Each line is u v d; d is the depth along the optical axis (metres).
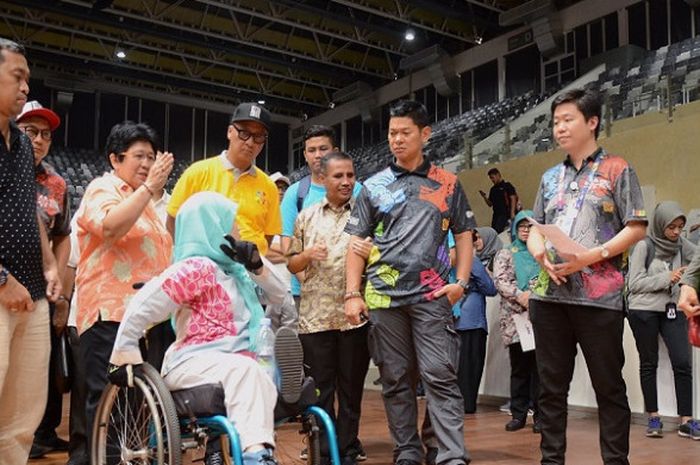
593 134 2.74
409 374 2.95
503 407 5.29
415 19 15.20
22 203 2.24
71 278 3.38
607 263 2.64
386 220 2.95
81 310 2.85
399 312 2.92
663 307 4.19
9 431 2.29
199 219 2.34
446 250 2.96
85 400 2.90
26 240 2.23
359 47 17.38
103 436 2.42
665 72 10.73
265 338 2.32
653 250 4.31
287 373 2.22
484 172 10.62
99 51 16.91
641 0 13.72
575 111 2.71
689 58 10.77
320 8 14.60
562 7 15.16
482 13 15.85
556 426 2.73
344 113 19.62
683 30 13.23
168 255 3.01
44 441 3.76
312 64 17.92
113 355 2.23
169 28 15.81
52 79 17.62
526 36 15.50
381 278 2.93
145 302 2.22
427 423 3.35
